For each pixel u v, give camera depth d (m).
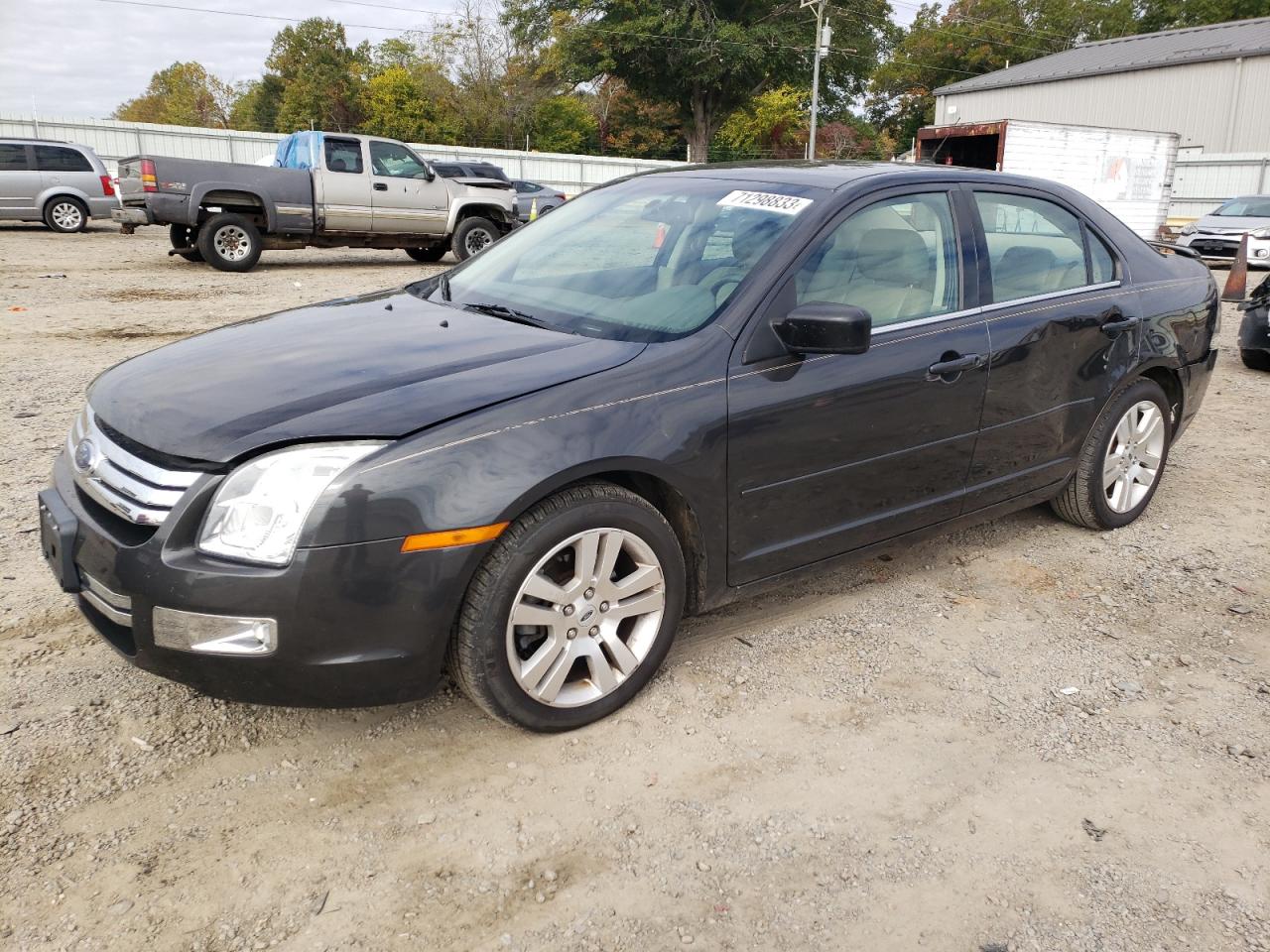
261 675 2.42
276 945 2.10
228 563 2.37
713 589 3.14
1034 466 4.07
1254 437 6.43
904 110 68.00
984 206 3.87
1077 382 4.10
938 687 3.23
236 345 3.14
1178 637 3.63
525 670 2.72
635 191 3.99
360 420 2.48
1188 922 2.25
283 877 2.29
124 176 14.19
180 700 2.98
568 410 2.67
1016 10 63.47
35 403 6.43
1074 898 2.31
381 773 2.68
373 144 14.80
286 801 2.55
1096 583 4.07
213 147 30.89
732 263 3.23
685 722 2.97
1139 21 60.19
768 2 48.34
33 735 2.77
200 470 2.43
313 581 2.37
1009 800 2.67
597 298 3.33
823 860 2.42
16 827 2.40
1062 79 40.44
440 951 2.10
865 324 2.90
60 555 2.64
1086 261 4.27
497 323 3.25
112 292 11.80
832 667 3.33
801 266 3.20
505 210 16.34
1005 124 20.42
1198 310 4.68
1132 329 4.29
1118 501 4.58
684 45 45.59
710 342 2.99
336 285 13.05
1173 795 2.71
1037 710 3.12
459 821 2.50
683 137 57.97
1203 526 4.77
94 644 3.30
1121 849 2.49
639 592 2.92
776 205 3.42
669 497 3.02
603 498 2.74
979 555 4.34
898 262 3.50
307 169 14.52
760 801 2.62
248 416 2.53
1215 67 35.75
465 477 2.49
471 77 54.12
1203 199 31.55
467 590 2.59
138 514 2.46
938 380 3.50
